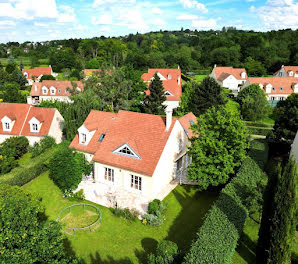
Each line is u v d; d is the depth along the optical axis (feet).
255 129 171.63
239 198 72.38
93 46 487.61
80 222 78.23
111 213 82.02
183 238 70.79
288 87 237.45
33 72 353.10
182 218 79.46
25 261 41.24
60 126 140.67
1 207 44.93
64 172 88.69
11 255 40.73
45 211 84.28
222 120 85.81
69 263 47.96
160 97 179.93
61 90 245.45
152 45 538.47
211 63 447.83
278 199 49.96
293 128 119.55
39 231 45.68
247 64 389.80
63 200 90.43
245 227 72.84
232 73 331.77
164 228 75.31
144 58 409.69
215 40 510.58
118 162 92.12
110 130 101.60
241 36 499.10
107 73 164.66
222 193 73.97
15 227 44.06
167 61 440.04
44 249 44.21
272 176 52.70
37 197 77.00
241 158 87.51
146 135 94.22
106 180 98.22
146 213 80.84
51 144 128.57
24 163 109.09
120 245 68.95
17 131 131.85
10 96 209.26
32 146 130.93
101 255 65.72
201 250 53.06
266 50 419.13
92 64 396.57
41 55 544.21
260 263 55.62
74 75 354.95
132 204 85.66
